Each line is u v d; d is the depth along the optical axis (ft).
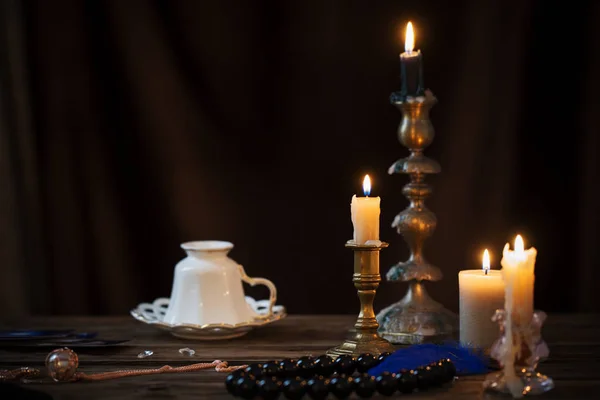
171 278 10.64
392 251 10.64
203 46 10.33
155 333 7.48
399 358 5.80
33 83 10.28
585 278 10.46
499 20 10.19
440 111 10.37
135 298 10.62
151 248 10.59
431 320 7.04
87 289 10.56
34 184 10.38
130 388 5.77
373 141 10.48
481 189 10.43
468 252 10.51
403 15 10.29
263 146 10.52
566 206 10.41
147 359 6.53
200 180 10.52
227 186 10.56
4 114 10.19
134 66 10.28
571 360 6.46
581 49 10.18
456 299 10.57
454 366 5.83
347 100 10.44
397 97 7.24
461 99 10.31
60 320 8.18
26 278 10.41
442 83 10.34
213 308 7.14
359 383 5.44
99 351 6.81
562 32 10.18
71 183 10.41
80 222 10.47
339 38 10.36
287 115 10.47
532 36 10.19
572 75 10.23
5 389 5.30
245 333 7.30
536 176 10.39
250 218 10.64
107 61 10.28
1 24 10.13
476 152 10.38
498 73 10.26
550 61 10.23
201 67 10.36
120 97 10.33
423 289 7.36
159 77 10.31
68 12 10.19
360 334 6.35
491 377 5.69
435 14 10.25
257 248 10.71
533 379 5.61
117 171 10.45
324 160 10.55
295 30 10.35
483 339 6.25
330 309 10.82
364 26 10.34
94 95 10.31
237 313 7.20
